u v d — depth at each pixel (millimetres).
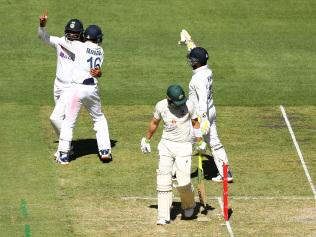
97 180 64188
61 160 66625
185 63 89875
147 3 103188
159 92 83000
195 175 66062
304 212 60094
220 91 83812
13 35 94625
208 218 58719
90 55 66188
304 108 80500
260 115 78562
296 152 70812
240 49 94000
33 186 62719
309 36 98812
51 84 84062
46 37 67312
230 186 64125
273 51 94125
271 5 105000
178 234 56250
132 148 70562
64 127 66562
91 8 100938
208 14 101875
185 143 57656
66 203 60219
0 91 81625
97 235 55656
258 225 57938
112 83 84688
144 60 90125
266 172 66812
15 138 71312
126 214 58906
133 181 64250
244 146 71688
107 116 77000
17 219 57594
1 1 101188
